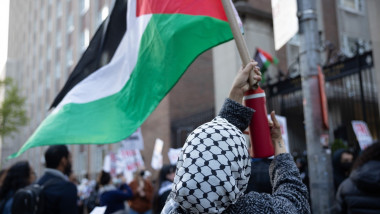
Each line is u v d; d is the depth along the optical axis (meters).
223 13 2.34
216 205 1.15
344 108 10.09
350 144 8.16
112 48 2.79
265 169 2.42
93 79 2.83
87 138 2.61
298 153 8.48
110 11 2.84
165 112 14.46
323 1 12.74
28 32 38.75
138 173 7.89
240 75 1.53
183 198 1.15
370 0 6.97
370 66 6.99
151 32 2.51
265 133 1.53
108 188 6.70
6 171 3.70
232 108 1.44
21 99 24.66
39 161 30.80
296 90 7.93
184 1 2.44
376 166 2.85
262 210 1.22
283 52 10.83
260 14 8.83
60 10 29.22
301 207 1.32
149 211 7.32
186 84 15.13
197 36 2.34
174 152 7.02
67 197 3.25
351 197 3.01
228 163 1.17
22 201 2.97
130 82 2.60
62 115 2.75
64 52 27.05
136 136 8.43
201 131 1.24
